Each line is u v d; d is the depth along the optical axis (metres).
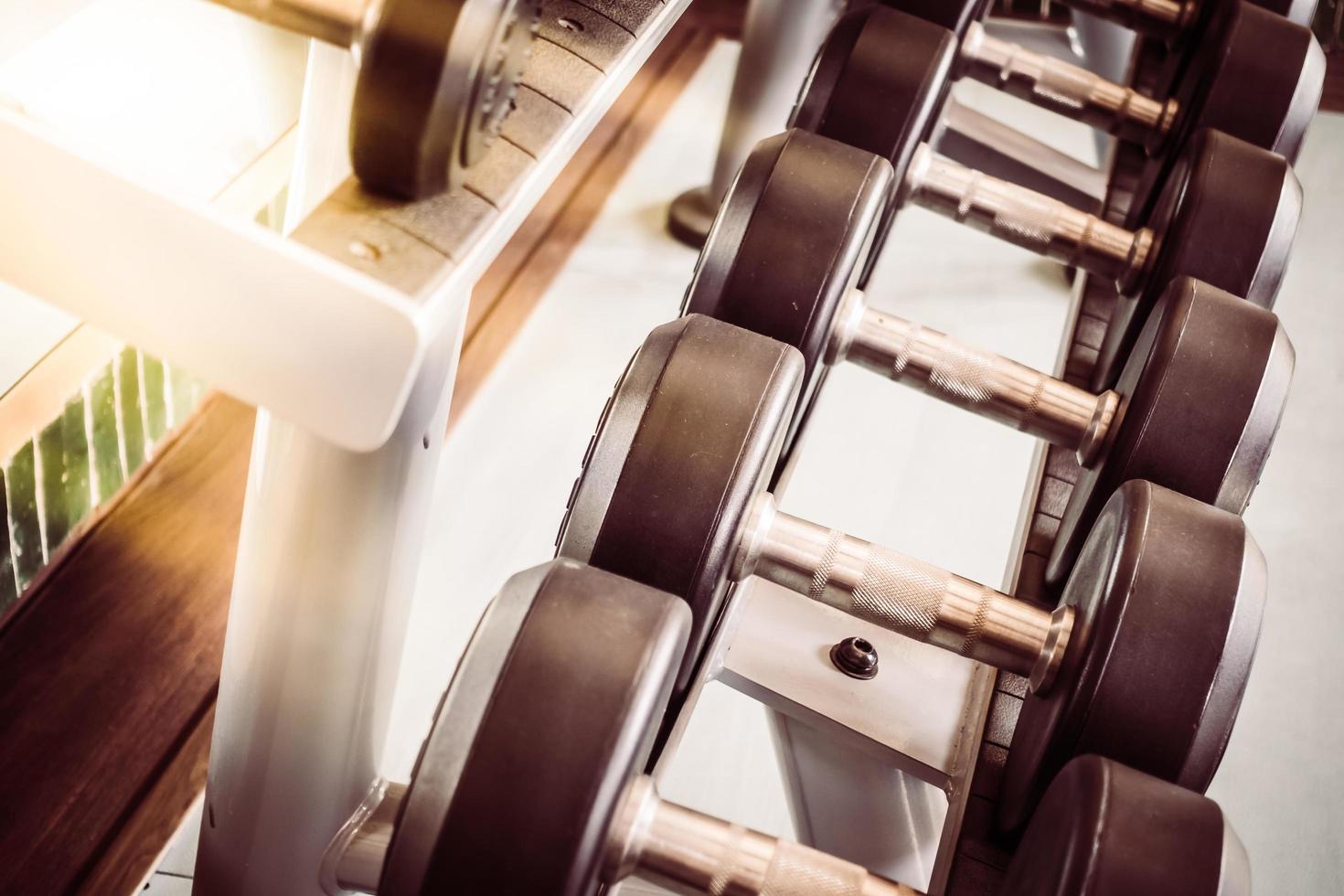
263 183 1.80
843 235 1.00
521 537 1.88
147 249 0.54
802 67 2.15
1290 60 1.39
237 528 1.80
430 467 0.94
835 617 1.26
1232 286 1.22
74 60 1.40
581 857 0.66
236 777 1.06
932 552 2.00
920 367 1.14
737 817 1.65
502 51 0.56
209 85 1.64
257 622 0.95
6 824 1.46
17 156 0.53
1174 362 1.02
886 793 1.25
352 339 0.53
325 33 0.55
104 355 1.62
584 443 2.02
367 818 1.14
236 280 0.53
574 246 2.33
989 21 2.56
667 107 2.69
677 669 0.73
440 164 0.57
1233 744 1.79
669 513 0.82
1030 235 1.33
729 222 1.03
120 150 1.53
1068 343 1.55
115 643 1.64
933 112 1.38
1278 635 1.94
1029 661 0.94
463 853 0.67
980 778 1.07
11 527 1.56
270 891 1.15
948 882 0.99
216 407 1.94
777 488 1.19
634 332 2.21
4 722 1.54
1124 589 0.86
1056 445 1.38
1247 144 1.25
